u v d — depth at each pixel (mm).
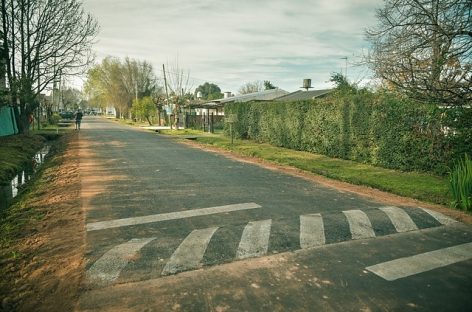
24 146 18578
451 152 10430
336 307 3420
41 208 6844
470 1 9922
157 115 48844
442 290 3793
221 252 4711
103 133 29547
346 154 14688
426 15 10711
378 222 6188
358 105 13914
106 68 64688
